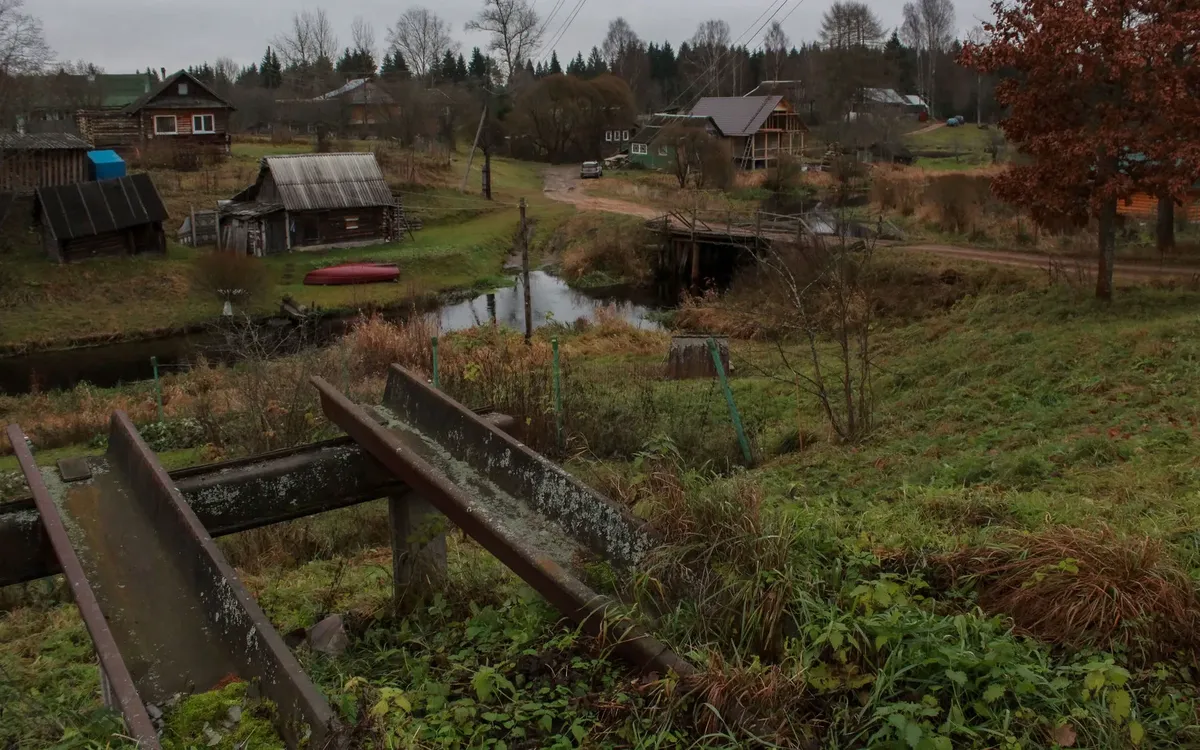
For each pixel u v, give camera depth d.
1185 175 15.40
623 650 3.43
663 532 4.02
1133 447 8.44
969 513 6.02
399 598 5.13
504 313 33.84
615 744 3.08
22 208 37.66
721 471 10.63
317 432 13.07
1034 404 11.53
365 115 74.31
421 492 4.48
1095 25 15.42
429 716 3.29
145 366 28.16
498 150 76.94
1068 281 19.27
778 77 95.50
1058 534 4.42
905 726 2.89
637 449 11.40
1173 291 17.75
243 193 43.72
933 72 98.50
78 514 4.12
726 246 35.38
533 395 12.91
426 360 18.33
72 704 4.51
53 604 8.27
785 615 3.60
